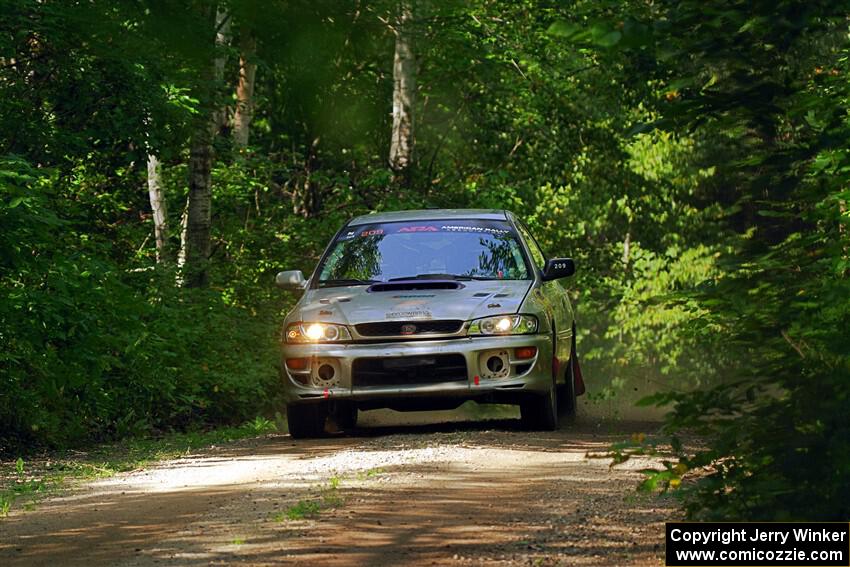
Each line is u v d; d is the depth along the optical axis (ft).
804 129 22.21
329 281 58.54
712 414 23.49
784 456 22.58
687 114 21.98
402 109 126.72
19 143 70.64
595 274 148.46
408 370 53.52
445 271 57.98
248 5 14.62
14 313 55.21
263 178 126.41
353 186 125.29
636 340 176.96
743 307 23.12
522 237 60.95
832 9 20.08
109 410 65.10
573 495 34.32
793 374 22.57
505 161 146.82
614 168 161.68
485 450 45.88
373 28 15.20
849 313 22.45
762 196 22.61
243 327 93.04
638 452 25.63
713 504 24.95
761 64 21.02
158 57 15.84
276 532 29.27
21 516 34.58
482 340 53.42
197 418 75.87
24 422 57.47
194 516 32.65
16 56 64.39
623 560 25.17
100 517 33.60
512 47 128.57
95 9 15.81
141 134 73.10
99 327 61.36
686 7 20.06
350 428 61.67
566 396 61.77
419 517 31.12
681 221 182.70
